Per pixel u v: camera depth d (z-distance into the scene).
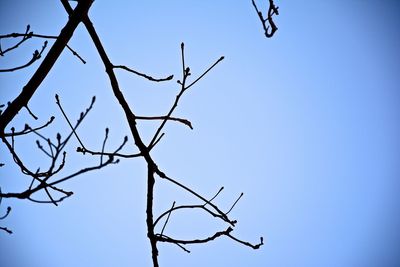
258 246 2.28
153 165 2.28
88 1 2.28
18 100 2.22
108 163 2.05
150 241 2.28
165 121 2.25
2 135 2.17
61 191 2.14
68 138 2.05
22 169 2.15
